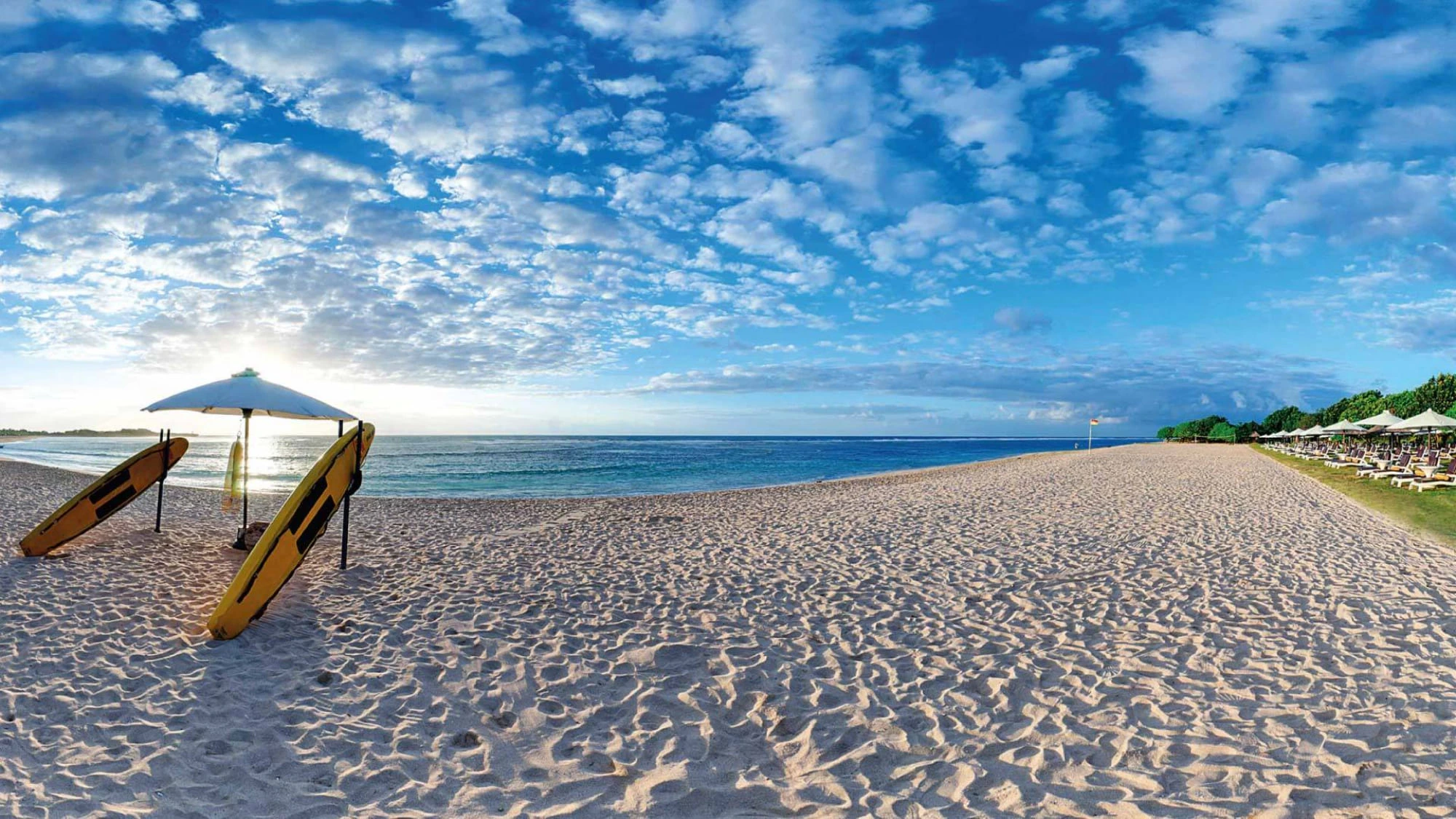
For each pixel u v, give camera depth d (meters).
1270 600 7.23
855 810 3.50
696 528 12.34
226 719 4.51
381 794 3.68
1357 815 3.33
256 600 6.22
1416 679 5.02
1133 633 6.23
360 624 6.40
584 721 4.54
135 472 10.19
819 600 7.35
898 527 12.00
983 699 4.82
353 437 8.15
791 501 17.14
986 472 26.39
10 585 7.52
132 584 7.66
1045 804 3.49
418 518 13.97
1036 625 6.49
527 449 71.75
